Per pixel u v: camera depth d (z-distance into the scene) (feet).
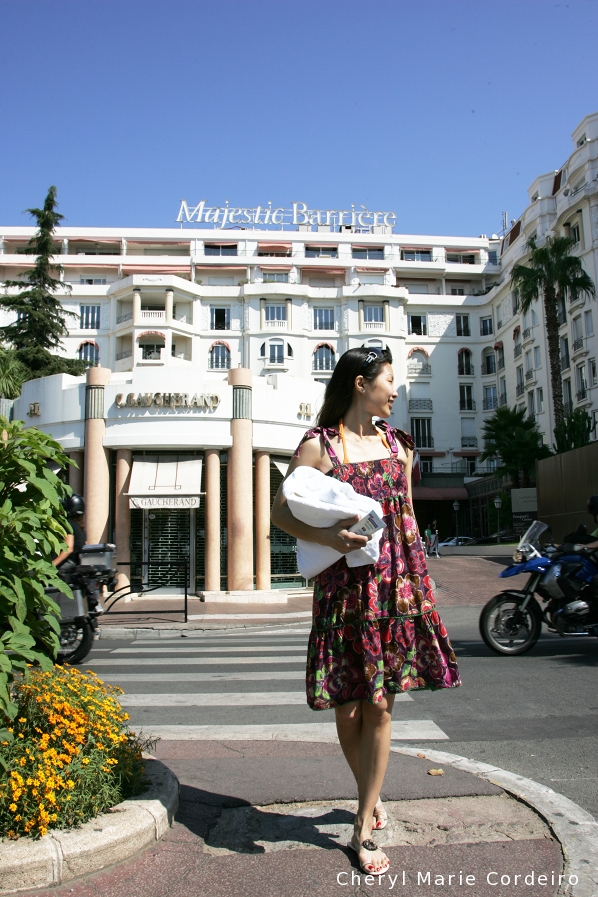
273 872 9.08
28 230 190.49
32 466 10.68
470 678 23.02
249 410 60.70
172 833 10.30
